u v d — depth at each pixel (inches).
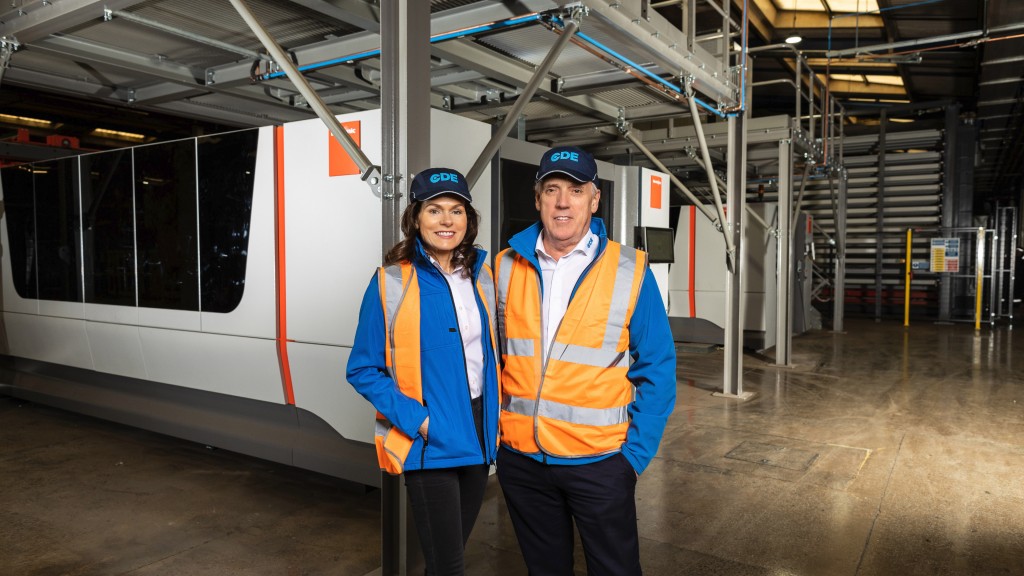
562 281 75.7
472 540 124.8
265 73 179.9
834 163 400.8
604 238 76.7
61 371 213.6
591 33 153.3
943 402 236.5
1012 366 310.0
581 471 72.9
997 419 211.9
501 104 223.0
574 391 72.5
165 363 177.5
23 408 222.7
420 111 104.6
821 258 545.3
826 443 185.8
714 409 227.0
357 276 137.5
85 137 351.3
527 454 74.9
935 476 157.9
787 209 307.3
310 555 117.8
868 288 543.2
